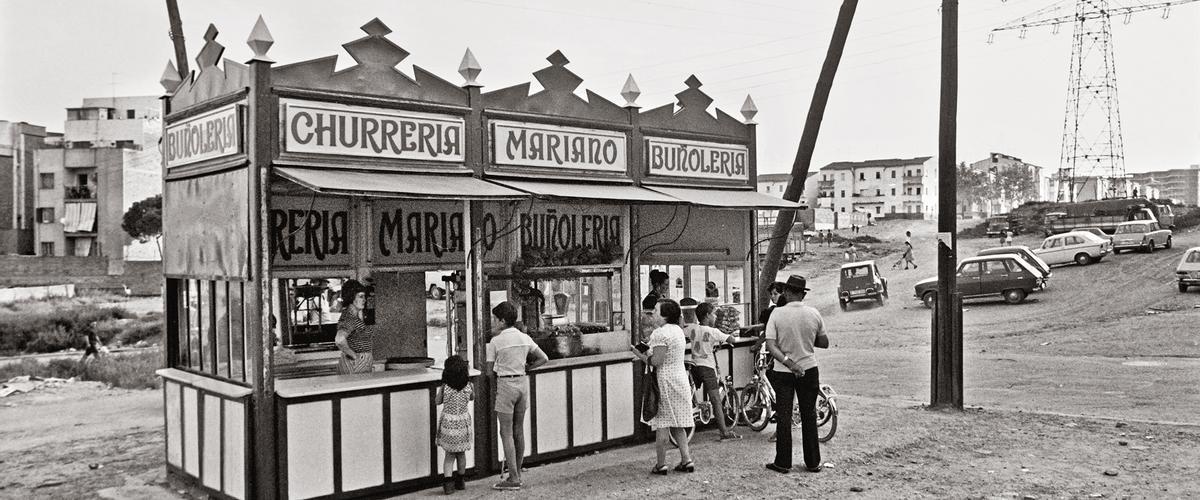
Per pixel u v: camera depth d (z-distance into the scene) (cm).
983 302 3291
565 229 1078
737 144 1234
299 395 755
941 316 1294
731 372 1154
